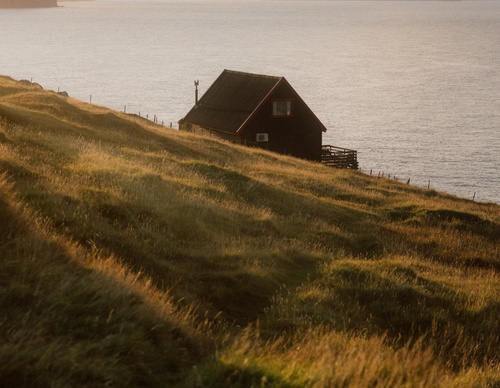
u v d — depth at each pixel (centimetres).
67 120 4056
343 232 2664
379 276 1844
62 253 1123
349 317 1527
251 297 1488
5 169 1702
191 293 1370
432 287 1927
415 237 2991
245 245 1906
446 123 14825
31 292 895
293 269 1858
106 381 726
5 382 685
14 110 3462
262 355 884
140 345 835
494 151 12044
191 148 4341
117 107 15200
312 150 6800
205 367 796
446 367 1332
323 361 842
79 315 877
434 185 9562
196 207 2114
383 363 978
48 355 725
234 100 6838
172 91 18112
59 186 1706
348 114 15662
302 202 3045
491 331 1623
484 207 4819
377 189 4469
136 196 1928
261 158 4884
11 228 1132
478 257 2798
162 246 1617
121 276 1119
